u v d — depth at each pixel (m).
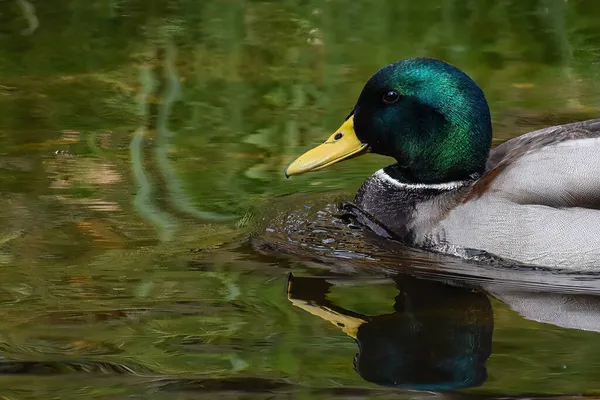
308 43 16.80
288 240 10.05
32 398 6.74
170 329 7.85
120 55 16.39
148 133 13.05
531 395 6.73
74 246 9.63
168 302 8.40
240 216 10.59
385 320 8.08
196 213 10.61
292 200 11.12
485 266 9.66
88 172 11.64
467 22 17.58
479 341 7.66
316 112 13.75
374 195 10.91
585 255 9.55
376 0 18.62
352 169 12.23
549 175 9.85
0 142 12.64
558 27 17.23
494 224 9.82
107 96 14.52
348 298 8.58
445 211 10.26
